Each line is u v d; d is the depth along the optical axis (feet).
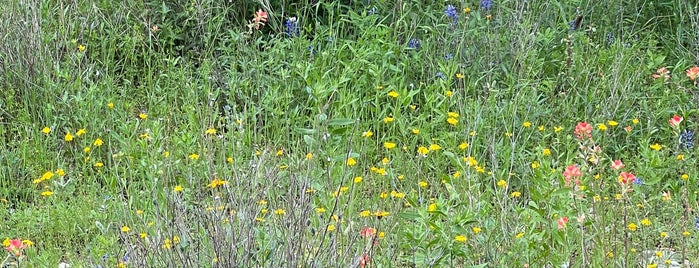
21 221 17.72
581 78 22.68
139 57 24.12
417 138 20.18
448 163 19.80
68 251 16.71
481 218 15.31
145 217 16.39
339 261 13.73
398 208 15.96
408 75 22.97
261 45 24.66
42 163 19.72
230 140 19.56
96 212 17.65
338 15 24.44
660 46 25.90
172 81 22.62
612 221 15.92
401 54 23.09
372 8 24.71
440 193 17.33
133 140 19.83
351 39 24.17
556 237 14.76
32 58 22.09
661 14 26.50
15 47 22.20
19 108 21.80
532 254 15.07
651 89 22.54
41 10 23.03
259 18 22.72
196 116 20.75
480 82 22.85
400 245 15.33
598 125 20.01
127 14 24.32
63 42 22.93
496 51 23.25
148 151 18.69
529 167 19.26
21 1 22.61
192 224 15.33
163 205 15.97
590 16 25.30
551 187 15.58
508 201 17.12
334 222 15.12
